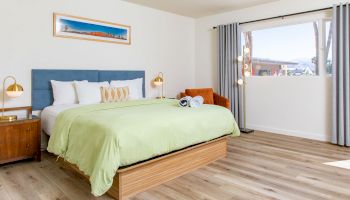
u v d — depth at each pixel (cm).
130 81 425
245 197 210
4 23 314
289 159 307
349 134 358
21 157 291
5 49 316
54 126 271
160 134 229
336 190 221
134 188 216
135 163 214
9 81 321
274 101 454
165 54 518
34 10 337
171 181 245
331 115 387
